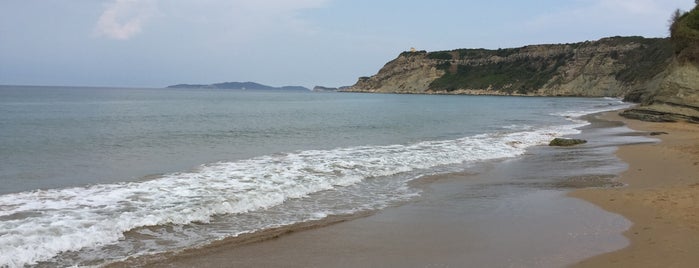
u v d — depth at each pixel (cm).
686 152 1742
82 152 1858
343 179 1309
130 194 1085
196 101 8338
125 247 751
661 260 662
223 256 717
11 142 2109
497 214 964
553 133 2734
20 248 713
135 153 1847
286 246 766
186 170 1420
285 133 2691
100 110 4978
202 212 944
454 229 860
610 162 1625
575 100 10325
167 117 4031
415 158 1709
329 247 762
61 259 694
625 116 4016
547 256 700
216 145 2112
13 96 9138
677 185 1162
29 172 1417
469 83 17338
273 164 1530
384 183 1292
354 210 1002
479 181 1331
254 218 930
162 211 938
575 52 14812
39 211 932
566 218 914
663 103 3644
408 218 939
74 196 1064
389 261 696
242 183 1216
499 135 2616
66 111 4662
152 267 669
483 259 697
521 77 16012
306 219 927
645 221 861
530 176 1402
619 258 676
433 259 702
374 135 2614
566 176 1388
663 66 8312
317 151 1888
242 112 4969
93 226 830
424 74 19412
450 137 2514
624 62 12812
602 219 894
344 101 9456
